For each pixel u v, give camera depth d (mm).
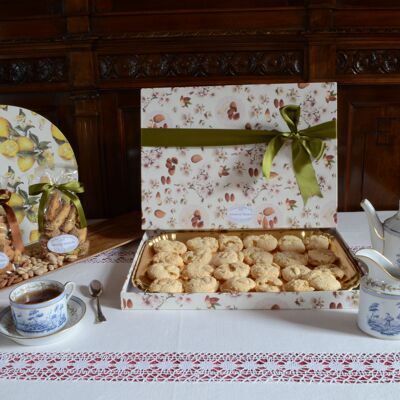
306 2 1135
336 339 696
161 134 1022
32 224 1064
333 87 1008
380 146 1266
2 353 679
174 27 1175
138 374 629
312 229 1045
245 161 1023
